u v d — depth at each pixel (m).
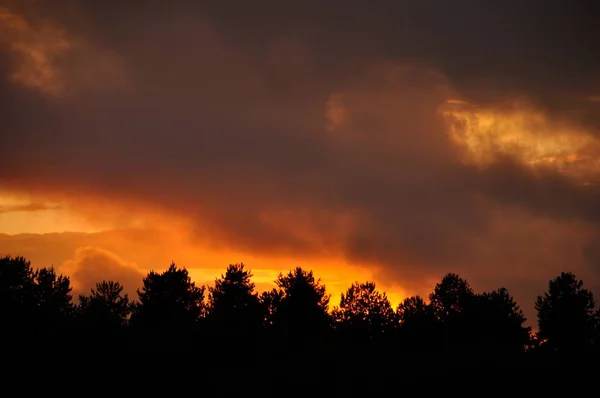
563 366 49.62
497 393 44.44
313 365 47.50
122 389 41.78
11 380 40.28
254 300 59.97
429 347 56.25
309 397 43.28
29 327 47.91
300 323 58.34
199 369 45.47
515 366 48.72
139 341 46.62
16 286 52.78
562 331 59.09
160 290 59.09
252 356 49.75
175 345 46.50
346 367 47.72
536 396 44.06
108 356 44.28
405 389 44.75
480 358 49.91
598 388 45.16
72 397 40.00
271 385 44.19
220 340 49.66
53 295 55.12
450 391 44.56
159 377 43.38
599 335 58.72
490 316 58.53
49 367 42.53
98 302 56.78
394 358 51.28
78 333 46.44
